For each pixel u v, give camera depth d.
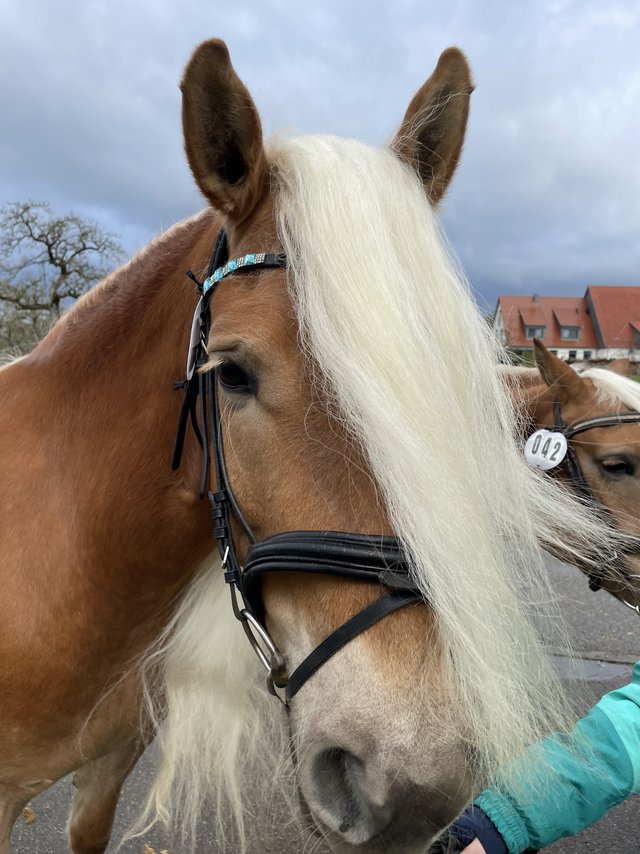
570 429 2.46
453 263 1.10
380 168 1.03
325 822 0.92
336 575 0.91
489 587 0.84
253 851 2.11
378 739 0.83
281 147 1.11
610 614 4.14
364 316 0.89
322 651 0.91
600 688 3.16
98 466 1.29
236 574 1.08
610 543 2.07
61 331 1.43
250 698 1.46
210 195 1.08
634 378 3.28
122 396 1.30
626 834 2.36
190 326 1.21
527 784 0.98
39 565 1.27
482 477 0.92
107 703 1.38
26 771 1.33
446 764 0.80
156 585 1.33
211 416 1.09
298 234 0.98
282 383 0.95
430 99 1.17
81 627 1.29
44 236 18.20
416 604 0.87
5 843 1.36
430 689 0.83
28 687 1.25
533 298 34.81
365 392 0.87
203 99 1.04
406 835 0.85
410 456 0.85
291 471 0.94
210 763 1.44
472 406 0.92
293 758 1.03
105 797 1.64
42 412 1.36
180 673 1.38
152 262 1.35
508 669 0.83
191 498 1.24
